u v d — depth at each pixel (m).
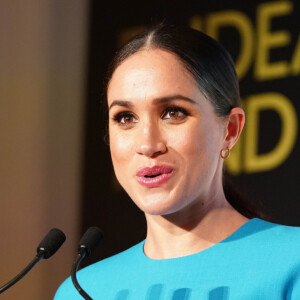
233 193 6.44
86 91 14.20
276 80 11.91
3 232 14.45
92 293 6.30
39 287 14.16
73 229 14.05
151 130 5.68
